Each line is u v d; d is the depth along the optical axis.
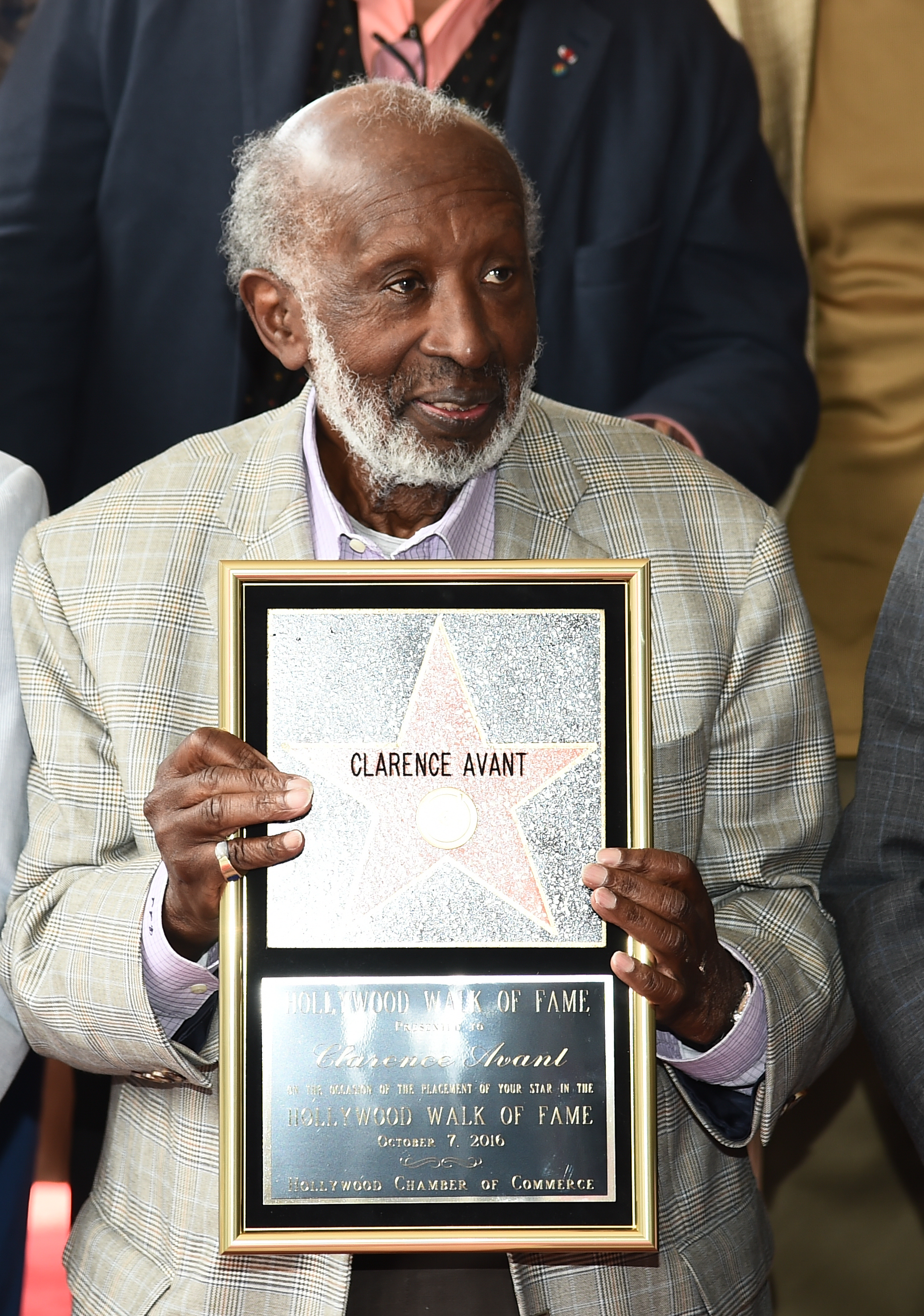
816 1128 3.84
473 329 1.97
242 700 1.85
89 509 2.29
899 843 2.13
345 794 1.84
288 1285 2.03
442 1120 1.82
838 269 3.86
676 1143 2.14
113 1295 2.10
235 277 2.27
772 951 2.10
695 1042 2.00
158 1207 2.13
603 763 1.85
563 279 3.67
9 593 2.38
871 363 3.82
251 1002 1.83
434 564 1.85
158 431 3.69
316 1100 1.82
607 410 3.71
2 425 3.61
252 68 3.56
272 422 2.36
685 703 2.12
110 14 3.61
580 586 1.85
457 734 1.85
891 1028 1.99
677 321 3.81
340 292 2.02
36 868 2.19
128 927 2.01
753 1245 2.21
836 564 3.86
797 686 2.21
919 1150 1.98
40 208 3.61
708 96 3.74
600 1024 1.83
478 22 3.60
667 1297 2.06
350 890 1.83
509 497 2.21
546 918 1.84
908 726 2.15
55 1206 3.71
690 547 2.21
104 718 2.16
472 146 2.00
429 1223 1.81
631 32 3.70
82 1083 3.53
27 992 2.12
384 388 2.03
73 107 3.64
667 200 3.75
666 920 1.82
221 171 3.60
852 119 3.81
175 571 2.18
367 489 2.20
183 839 1.83
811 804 2.23
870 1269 3.83
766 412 3.70
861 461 3.83
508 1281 2.08
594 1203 1.82
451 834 1.84
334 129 2.04
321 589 1.85
